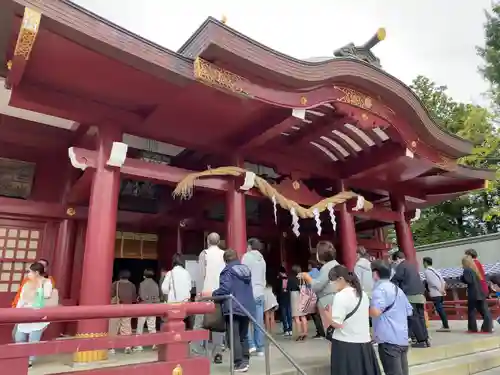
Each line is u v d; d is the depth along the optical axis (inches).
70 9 176.2
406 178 410.3
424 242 1121.4
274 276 479.2
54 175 323.9
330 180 393.1
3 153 307.6
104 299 218.1
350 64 267.3
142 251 398.9
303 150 357.7
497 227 1091.3
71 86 225.9
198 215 403.9
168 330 146.2
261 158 332.2
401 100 300.8
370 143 354.9
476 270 358.6
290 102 242.8
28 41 169.9
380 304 172.4
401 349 170.7
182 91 232.2
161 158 338.6
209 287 223.6
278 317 472.4
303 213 321.1
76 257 320.8
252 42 217.9
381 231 624.7
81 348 125.6
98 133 246.8
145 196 391.9
